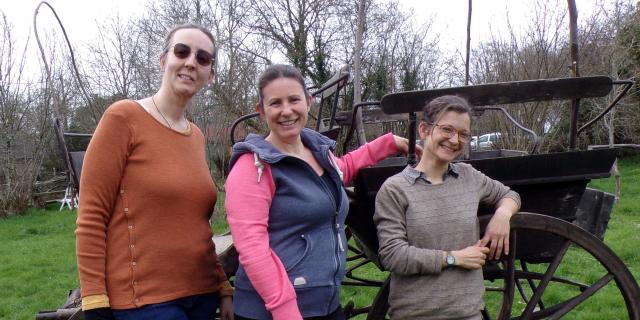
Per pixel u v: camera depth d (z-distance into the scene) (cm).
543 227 259
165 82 209
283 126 205
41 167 1672
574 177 267
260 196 195
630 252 650
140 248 195
